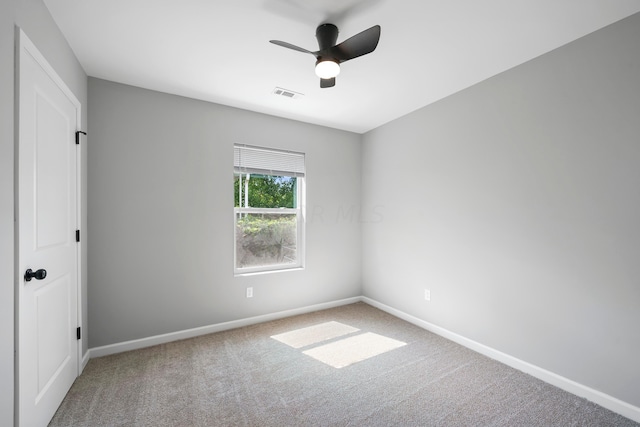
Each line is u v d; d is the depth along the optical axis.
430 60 2.17
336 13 1.68
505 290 2.32
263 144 3.23
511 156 2.28
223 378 2.09
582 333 1.89
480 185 2.51
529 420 1.68
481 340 2.50
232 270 3.02
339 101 2.93
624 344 1.72
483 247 2.48
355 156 3.93
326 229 3.69
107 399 1.83
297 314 3.44
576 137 1.91
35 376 1.46
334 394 1.92
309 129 3.56
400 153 3.36
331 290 3.72
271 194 3.38
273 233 3.40
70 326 1.93
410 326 3.09
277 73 2.37
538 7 1.62
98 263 2.39
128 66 2.24
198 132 2.85
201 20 1.73
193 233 2.81
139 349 2.53
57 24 1.74
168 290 2.69
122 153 2.50
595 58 1.82
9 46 1.23
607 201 1.78
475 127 2.55
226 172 2.99
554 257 2.03
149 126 2.62
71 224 1.95
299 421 1.66
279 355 2.45
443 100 2.84
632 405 1.68
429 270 3.00
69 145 1.92
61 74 1.81
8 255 1.24
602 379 1.80
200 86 2.58
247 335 2.85
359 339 2.77
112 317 2.45
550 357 2.05
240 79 2.46
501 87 2.35
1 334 1.18
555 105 2.02
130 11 1.64
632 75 1.68
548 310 2.06
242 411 1.74
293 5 1.61
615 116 1.74
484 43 1.96
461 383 2.05
